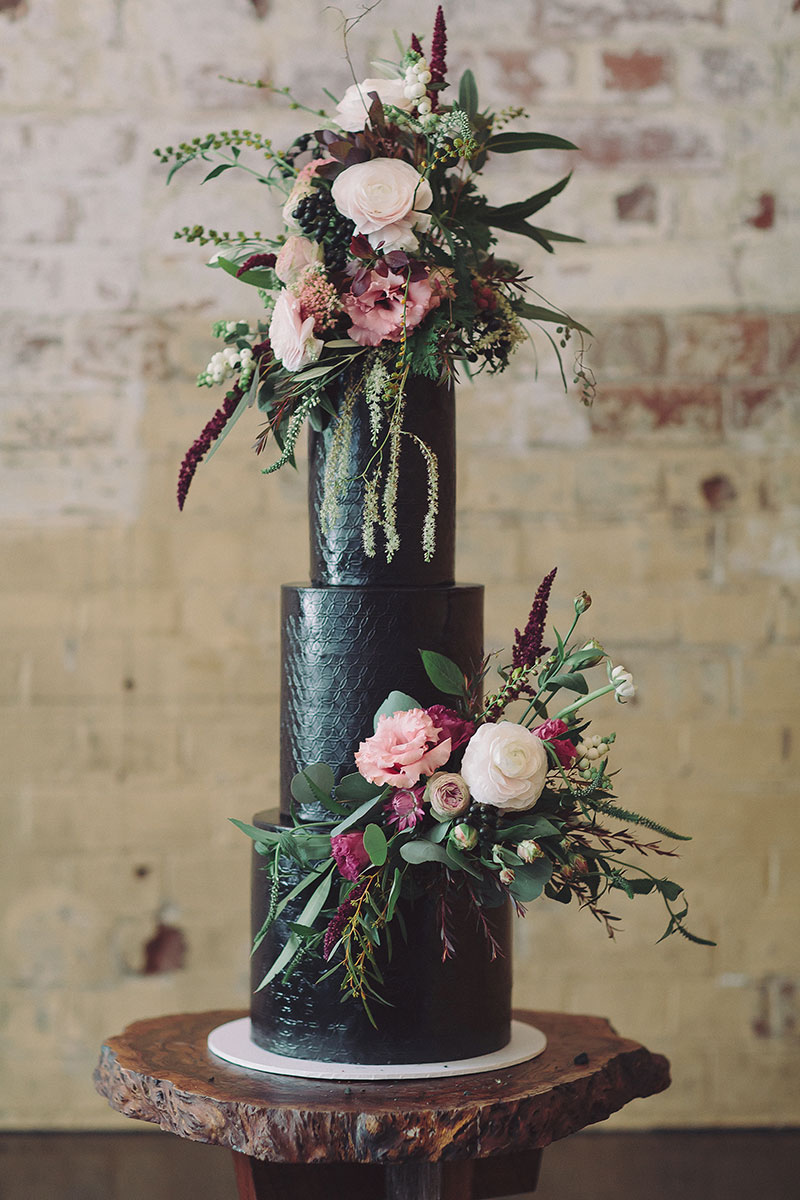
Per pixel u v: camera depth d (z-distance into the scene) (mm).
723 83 2043
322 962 1166
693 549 2039
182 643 2027
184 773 2027
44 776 2018
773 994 2025
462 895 1170
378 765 1107
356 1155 1028
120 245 2027
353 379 1193
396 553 1207
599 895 1174
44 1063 2012
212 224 2033
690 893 2027
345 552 1214
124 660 2023
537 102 2037
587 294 2041
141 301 2029
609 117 2043
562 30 2035
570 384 2035
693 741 2033
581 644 1208
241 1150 1056
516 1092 1086
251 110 2033
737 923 2027
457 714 1163
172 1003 2021
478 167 1284
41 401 2021
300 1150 1033
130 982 2021
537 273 2039
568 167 2035
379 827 1105
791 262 2045
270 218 2039
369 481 1201
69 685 2021
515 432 2035
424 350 1159
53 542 2021
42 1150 1944
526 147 1288
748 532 2041
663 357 2041
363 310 1152
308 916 1133
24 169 2025
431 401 1217
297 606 1220
